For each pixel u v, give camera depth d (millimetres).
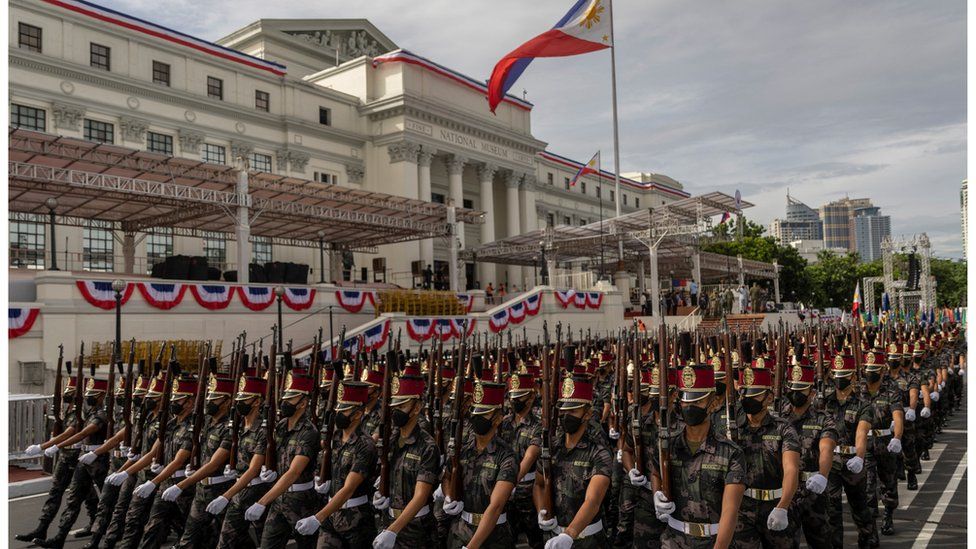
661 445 5836
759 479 6648
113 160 28078
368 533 6824
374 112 50781
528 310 36312
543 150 65812
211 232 41344
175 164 29031
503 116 58781
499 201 61656
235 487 7305
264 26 52438
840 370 8914
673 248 51562
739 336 10766
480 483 6141
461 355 6703
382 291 33281
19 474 14484
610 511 8688
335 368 7387
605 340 17766
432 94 52719
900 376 13133
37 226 36250
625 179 84375
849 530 10141
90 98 37719
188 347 25562
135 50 40000
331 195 34781
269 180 32000
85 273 29375
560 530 6027
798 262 73625
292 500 7211
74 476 10086
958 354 23516
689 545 5715
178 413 8711
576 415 5871
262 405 7938
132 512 8602
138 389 9820
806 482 7219
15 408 15016
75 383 11125
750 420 6820
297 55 54969
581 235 45062
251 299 28703
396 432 6613
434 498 6668
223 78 44375
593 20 32750
